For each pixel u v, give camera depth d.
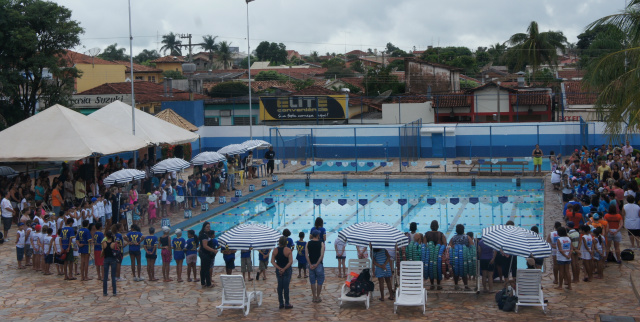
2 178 24.59
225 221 25.41
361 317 12.77
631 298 13.28
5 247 20.20
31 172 31.80
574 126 39.69
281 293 13.43
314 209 27.88
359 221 25.14
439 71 60.19
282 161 38.88
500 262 13.92
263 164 35.94
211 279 15.62
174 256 16.08
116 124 29.00
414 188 32.56
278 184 33.84
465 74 82.12
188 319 12.95
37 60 36.41
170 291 15.24
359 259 14.75
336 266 17.78
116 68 66.06
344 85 68.94
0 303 14.32
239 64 137.00
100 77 65.31
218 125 46.69
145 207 23.12
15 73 35.97
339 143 43.06
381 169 37.00
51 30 37.09
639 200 19.19
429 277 14.02
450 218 25.30
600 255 14.73
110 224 21.17
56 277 16.77
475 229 23.03
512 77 69.69
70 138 23.78
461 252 13.70
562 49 63.34
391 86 67.62
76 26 37.97
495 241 12.95
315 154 43.28
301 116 45.94
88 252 16.36
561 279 14.13
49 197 23.78
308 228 24.05
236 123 50.91
